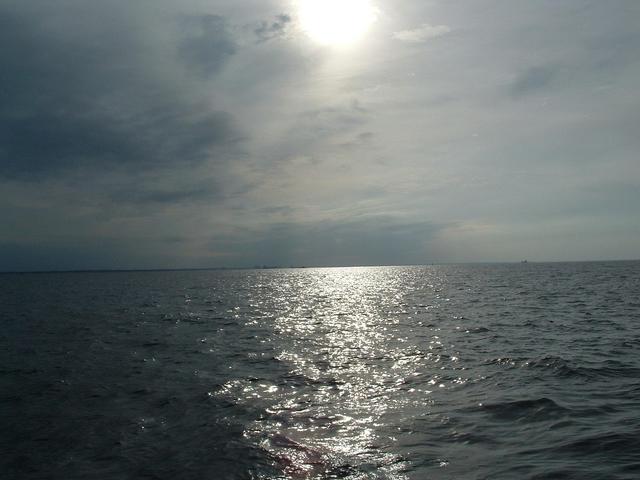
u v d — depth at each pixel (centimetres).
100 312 4306
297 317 3697
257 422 1213
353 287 8556
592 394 1406
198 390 1525
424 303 4700
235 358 2050
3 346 2431
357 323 3225
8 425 1216
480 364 1839
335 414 1276
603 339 2353
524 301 4594
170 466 956
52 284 12012
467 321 3161
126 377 1712
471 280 9631
